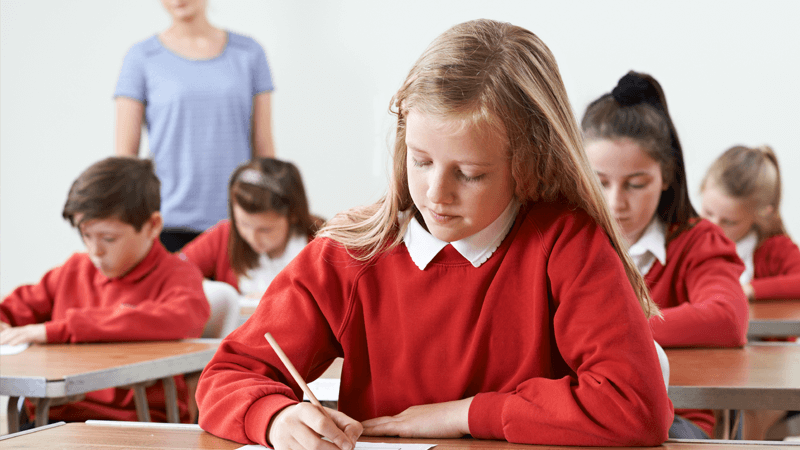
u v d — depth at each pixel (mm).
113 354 1560
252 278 2865
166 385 1588
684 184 1689
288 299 998
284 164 2883
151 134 3293
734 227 2885
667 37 3914
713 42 3869
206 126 3271
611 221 952
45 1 4246
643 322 883
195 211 3287
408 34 4133
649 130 1593
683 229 1711
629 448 813
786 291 2459
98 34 4254
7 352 1600
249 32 4273
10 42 4254
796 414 1582
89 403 1786
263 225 2785
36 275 4266
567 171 915
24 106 4270
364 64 4180
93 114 4273
